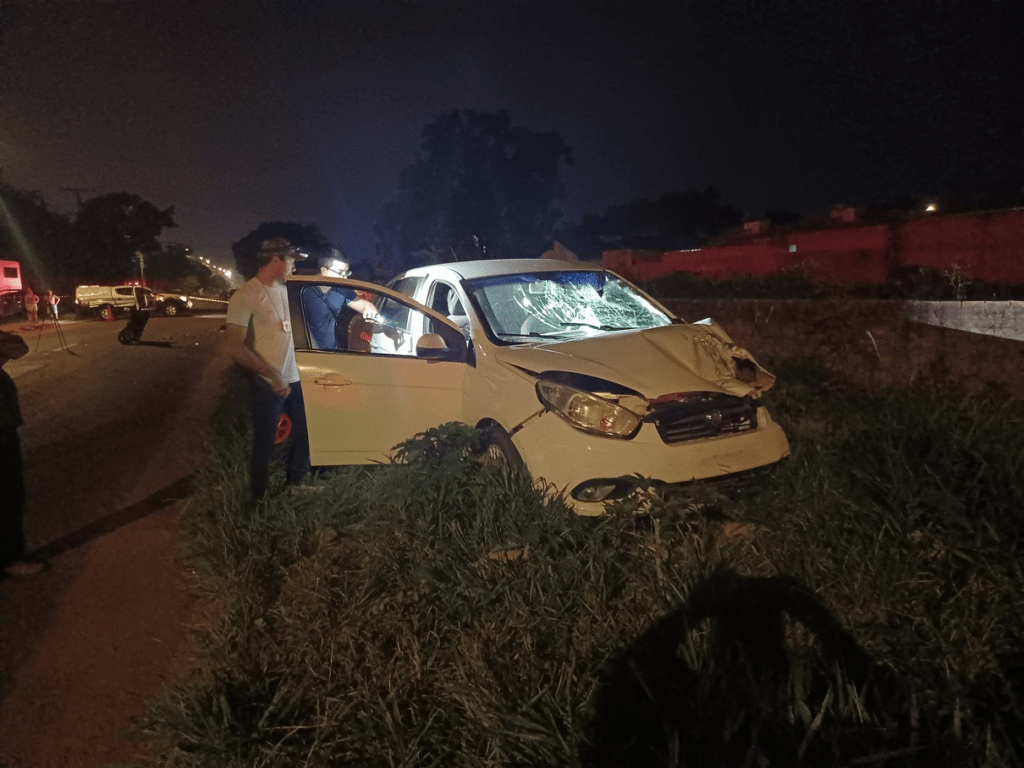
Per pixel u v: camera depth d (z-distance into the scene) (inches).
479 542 165.5
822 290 411.5
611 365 183.8
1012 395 251.0
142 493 249.6
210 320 1364.4
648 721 114.4
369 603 150.6
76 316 1568.7
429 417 211.6
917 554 148.7
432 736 117.1
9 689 141.4
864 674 121.6
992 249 408.5
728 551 155.7
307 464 218.8
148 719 123.6
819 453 196.4
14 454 183.5
